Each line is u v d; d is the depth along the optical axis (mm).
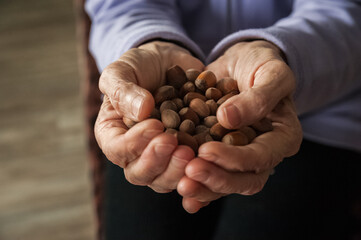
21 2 1831
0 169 1126
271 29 460
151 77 420
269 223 491
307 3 542
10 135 1220
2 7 1801
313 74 457
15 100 1338
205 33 579
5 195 1062
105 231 521
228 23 564
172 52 456
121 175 553
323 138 517
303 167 516
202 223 542
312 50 461
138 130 334
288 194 503
